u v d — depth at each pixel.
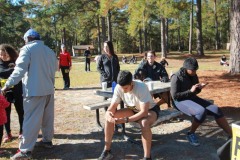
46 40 60.66
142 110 4.62
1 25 48.19
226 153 2.87
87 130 6.39
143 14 29.89
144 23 32.59
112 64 6.71
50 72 5.06
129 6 28.39
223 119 5.29
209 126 6.31
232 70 12.17
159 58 33.06
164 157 4.89
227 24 61.72
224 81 10.89
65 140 5.82
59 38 62.06
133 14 30.11
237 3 11.79
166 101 7.18
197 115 5.23
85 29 48.03
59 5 36.97
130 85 4.60
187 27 61.28
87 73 19.34
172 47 71.31
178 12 27.31
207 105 5.45
